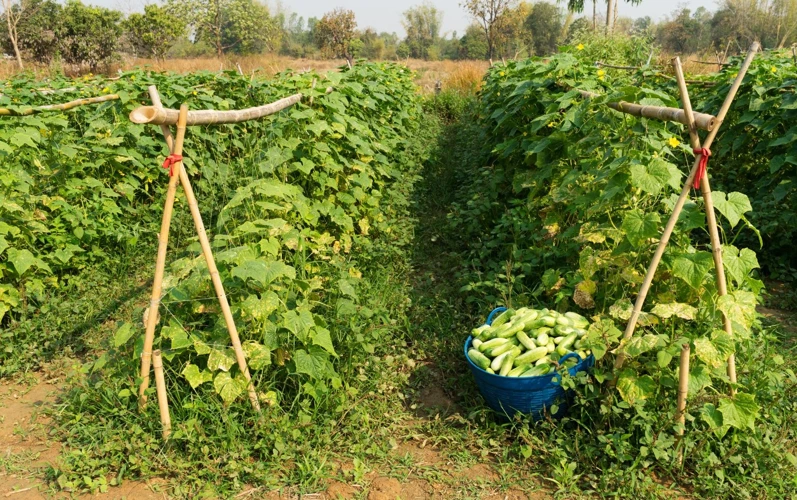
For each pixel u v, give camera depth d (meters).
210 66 24.80
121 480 2.94
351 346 3.66
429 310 4.64
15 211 4.63
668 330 3.12
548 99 5.22
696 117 2.60
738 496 2.70
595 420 3.12
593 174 3.70
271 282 3.45
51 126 5.66
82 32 24.62
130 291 5.09
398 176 7.05
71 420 3.32
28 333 4.29
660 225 3.06
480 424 3.33
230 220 4.08
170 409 3.24
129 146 6.35
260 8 35.31
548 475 2.95
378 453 3.10
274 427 3.10
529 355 3.19
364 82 7.72
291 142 5.00
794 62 6.52
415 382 3.80
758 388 3.10
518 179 5.39
